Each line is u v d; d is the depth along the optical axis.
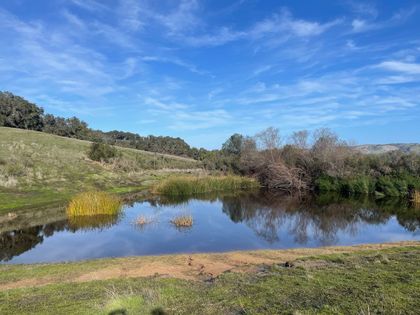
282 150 44.47
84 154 46.16
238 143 61.16
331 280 7.91
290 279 8.32
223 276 9.59
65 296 8.13
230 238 17.67
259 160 45.34
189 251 15.20
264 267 10.85
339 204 30.00
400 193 34.25
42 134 53.47
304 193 38.12
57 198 28.05
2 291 8.96
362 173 39.03
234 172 49.44
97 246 16.12
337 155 41.00
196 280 9.91
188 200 31.83
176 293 7.89
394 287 6.99
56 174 34.78
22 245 16.33
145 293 7.58
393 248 12.80
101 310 6.65
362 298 6.41
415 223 21.80
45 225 20.30
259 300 6.83
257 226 20.77
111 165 44.03
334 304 6.23
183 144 89.44
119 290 8.34
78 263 12.33
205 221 22.14
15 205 25.08
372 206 28.75
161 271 11.23
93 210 22.77
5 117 61.75
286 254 13.27
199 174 44.84
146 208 26.86
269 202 31.11
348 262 10.12
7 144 40.59
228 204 29.80
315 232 19.25
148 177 43.12
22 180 30.58
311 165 41.91
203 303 6.94
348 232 19.25
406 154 39.22
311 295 6.89
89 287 8.92
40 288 9.05
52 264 12.27
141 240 17.16
